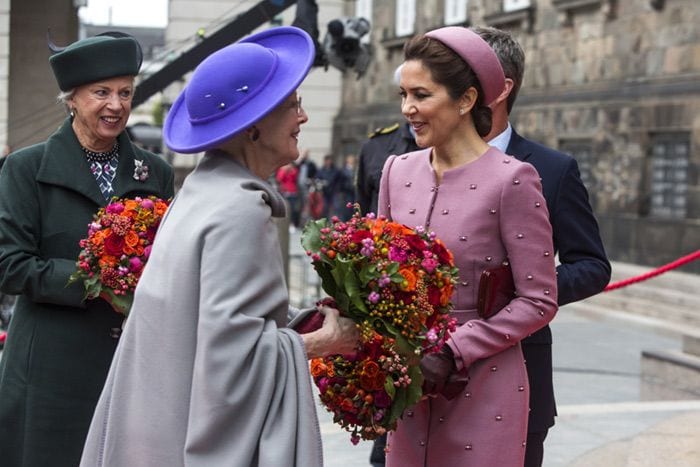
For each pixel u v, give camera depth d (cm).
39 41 1923
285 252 991
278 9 863
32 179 379
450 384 311
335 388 298
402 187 338
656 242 1522
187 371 259
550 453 602
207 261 254
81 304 369
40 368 373
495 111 371
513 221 315
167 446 258
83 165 386
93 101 379
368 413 297
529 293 317
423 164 336
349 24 916
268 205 271
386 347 289
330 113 3081
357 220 295
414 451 329
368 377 289
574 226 362
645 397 840
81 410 374
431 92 316
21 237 373
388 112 2633
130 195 395
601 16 1666
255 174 279
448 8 2206
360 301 283
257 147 277
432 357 307
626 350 1100
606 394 870
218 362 250
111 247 350
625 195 1605
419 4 2375
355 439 304
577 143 1745
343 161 2962
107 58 377
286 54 282
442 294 294
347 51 920
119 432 267
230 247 255
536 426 358
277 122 275
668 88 1512
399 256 286
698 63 1467
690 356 819
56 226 379
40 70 1927
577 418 693
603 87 1661
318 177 2569
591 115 1681
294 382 261
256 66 273
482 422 320
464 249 318
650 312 1283
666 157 1546
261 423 255
